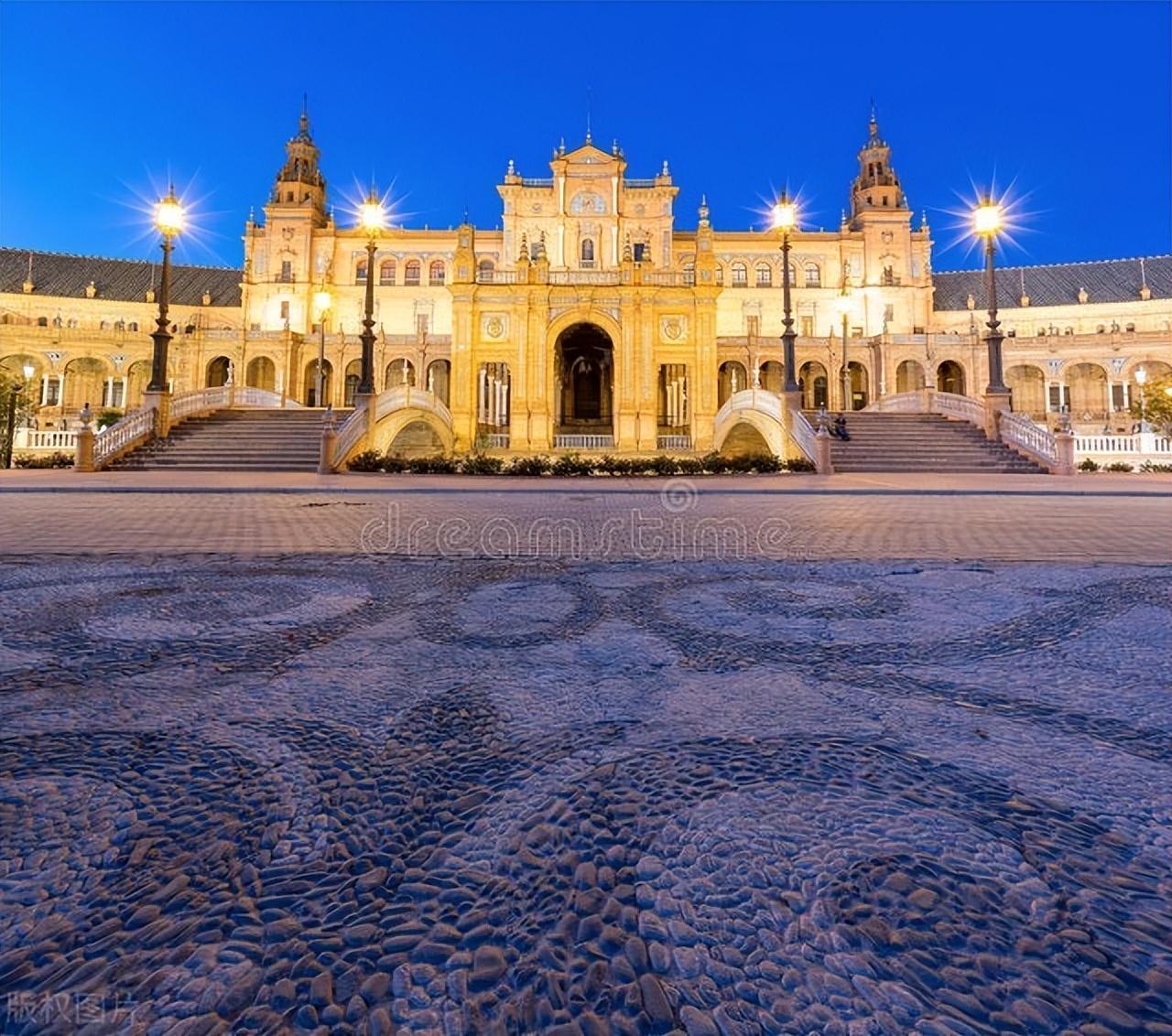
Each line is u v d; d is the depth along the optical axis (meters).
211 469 21.52
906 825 1.92
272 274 60.97
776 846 1.81
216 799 2.06
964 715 2.75
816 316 61.56
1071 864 1.72
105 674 3.22
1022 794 2.09
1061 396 53.88
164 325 23.75
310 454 22.75
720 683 3.16
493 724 2.66
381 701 2.90
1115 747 2.43
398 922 1.54
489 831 1.90
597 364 52.53
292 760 2.33
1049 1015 1.27
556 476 21.34
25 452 30.91
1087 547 7.25
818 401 58.66
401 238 61.84
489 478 20.31
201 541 7.62
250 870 1.71
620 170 55.91
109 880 1.65
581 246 55.78
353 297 61.44
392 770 2.27
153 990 1.33
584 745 2.47
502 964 1.41
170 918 1.53
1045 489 15.09
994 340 23.64
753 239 62.22
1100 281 64.12
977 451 22.67
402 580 5.56
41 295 61.03
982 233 23.47
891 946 1.44
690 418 36.66
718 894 1.62
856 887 1.63
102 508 11.16
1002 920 1.52
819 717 2.74
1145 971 1.37
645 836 1.87
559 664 3.42
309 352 56.09
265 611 4.48
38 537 7.77
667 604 4.76
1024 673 3.27
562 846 1.83
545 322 37.00
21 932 1.48
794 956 1.42
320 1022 1.27
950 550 7.12
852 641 3.85
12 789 2.08
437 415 31.78
